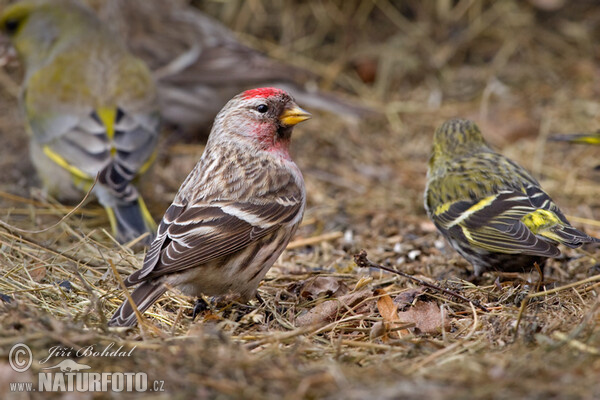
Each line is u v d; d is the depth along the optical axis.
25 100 12.44
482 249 9.46
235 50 15.52
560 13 18.28
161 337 7.42
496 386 5.98
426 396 5.88
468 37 18.02
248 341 7.56
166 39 15.36
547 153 14.83
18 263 9.37
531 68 17.33
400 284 9.63
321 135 15.77
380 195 13.62
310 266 10.69
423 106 16.67
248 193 8.63
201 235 8.12
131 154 11.60
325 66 17.80
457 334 8.03
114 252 10.12
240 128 8.98
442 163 10.80
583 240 8.62
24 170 13.92
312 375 6.37
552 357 6.65
